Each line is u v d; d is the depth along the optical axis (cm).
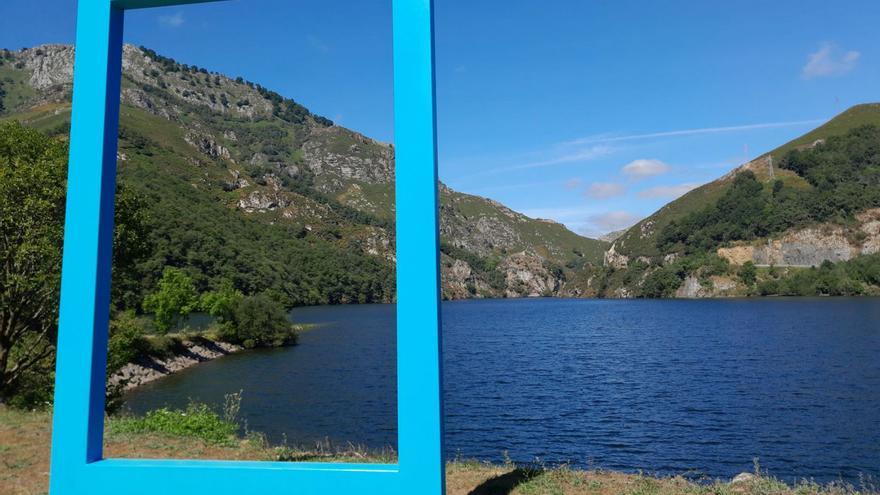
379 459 912
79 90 532
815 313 9606
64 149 1761
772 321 8412
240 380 3944
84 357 509
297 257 17275
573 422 2519
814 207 17550
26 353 1797
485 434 2297
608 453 1992
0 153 1662
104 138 530
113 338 1930
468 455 1953
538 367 4516
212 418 1109
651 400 3045
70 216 520
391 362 4947
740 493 639
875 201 17025
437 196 486
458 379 3919
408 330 476
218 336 5906
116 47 551
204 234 13312
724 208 19675
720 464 1855
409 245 481
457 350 6000
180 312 4947
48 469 770
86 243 518
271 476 486
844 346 5316
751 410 2741
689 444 2112
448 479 703
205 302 6069
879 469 1800
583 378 3888
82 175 525
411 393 472
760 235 18100
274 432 2416
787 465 1848
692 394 3200
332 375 4200
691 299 16938
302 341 6938
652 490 648
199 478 493
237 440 1054
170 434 1035
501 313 14175
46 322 1766
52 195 1559
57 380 510
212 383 3800
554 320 10788
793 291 15362
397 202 485
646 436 2242
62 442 505
